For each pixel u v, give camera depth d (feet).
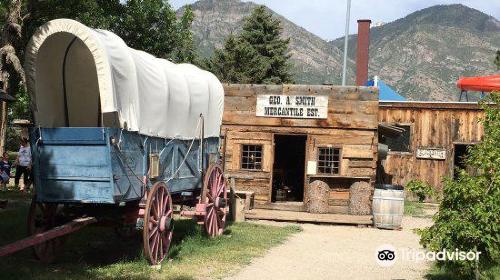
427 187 22.30
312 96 51.72
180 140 30.37
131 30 100.63
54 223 25.22
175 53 111.65
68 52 24.48
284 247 33.73
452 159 72.84
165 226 25.98
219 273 24.89
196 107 32.37
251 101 52.90
